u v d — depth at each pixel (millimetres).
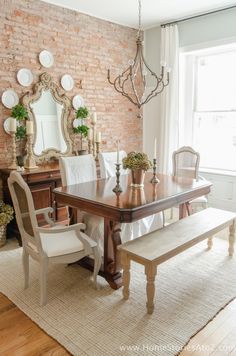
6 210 3590
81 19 4586
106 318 2264
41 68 4188
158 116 5531
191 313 2314
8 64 3840
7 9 3752
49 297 2545
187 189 3062
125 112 5484
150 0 4152
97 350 1948
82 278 2857
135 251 2320
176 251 2383
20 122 4027
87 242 2514
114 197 2730
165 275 2891
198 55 5113
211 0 4180
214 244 3627
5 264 3158
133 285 2721
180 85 5184
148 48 5523
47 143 4328
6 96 3859
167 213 4836
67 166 3447
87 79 4785
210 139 5219
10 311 2369
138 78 5605
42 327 2176
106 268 2725
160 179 3592
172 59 5035
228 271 2965
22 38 3936
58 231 2365
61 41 4371
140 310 2355
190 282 2764
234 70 4773
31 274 2934
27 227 2453
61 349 1970
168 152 5250
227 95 4906
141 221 3275
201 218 3076
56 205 3900
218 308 2377
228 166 5078
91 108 4910
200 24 4754
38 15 4066
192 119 5344
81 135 4742
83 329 2146
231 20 4410
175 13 4688
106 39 4984
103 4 4293
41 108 4227
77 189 3043
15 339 2064
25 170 3727
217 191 4973
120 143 5488
